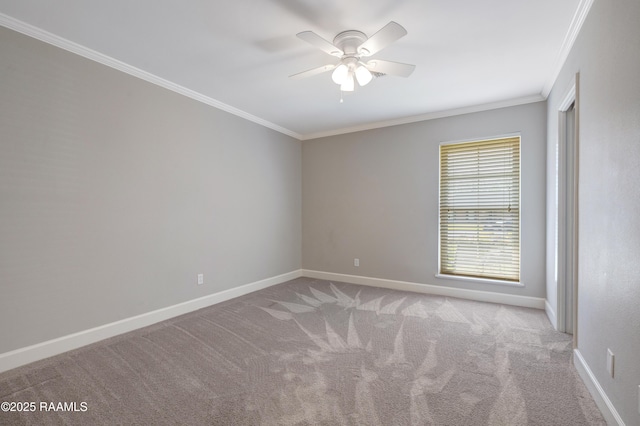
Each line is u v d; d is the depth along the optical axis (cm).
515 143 380
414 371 221
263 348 259
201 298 366
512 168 381
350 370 223
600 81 184
